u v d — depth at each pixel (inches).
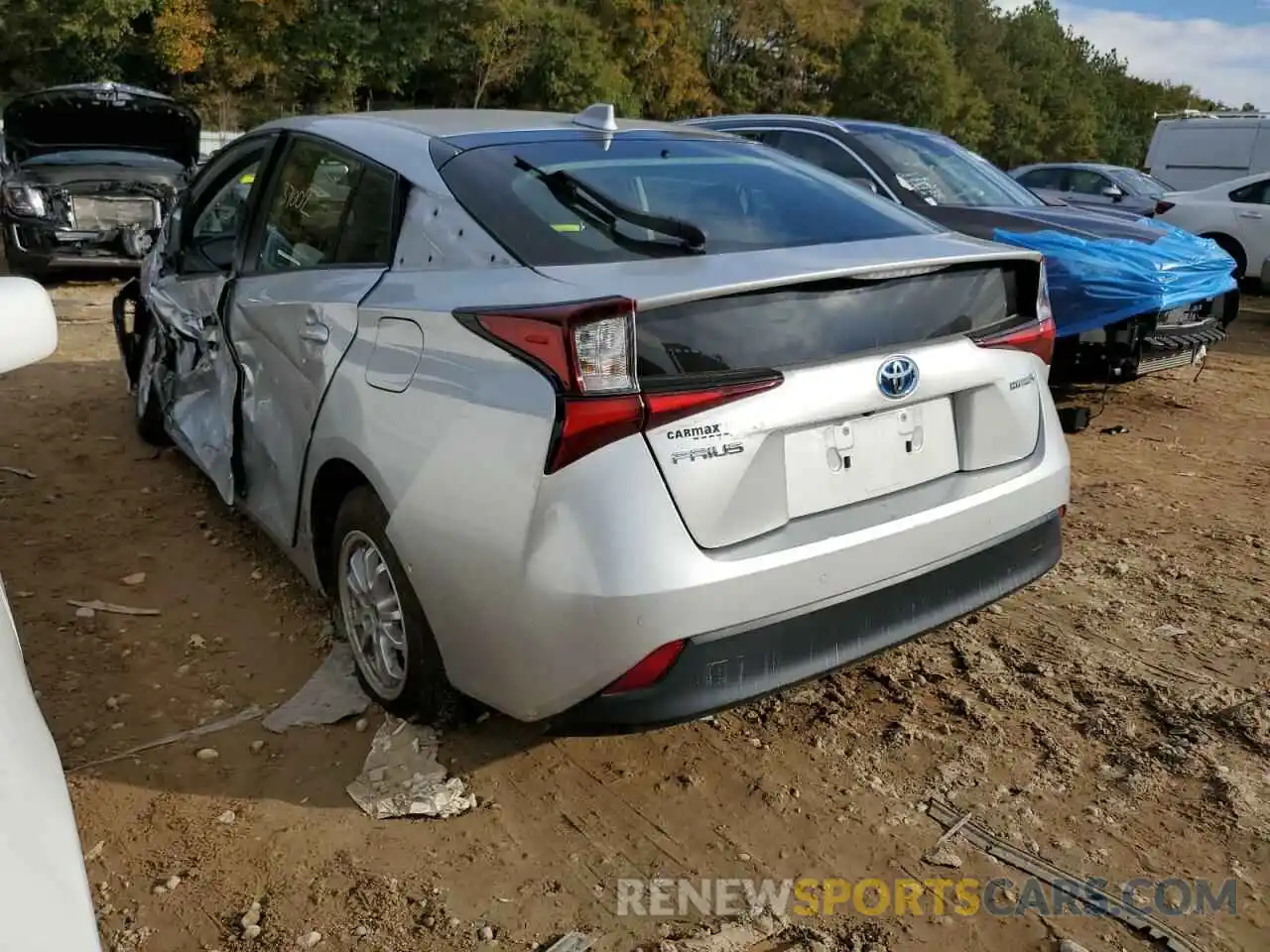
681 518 88.4
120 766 110.5
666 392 87.6
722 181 123.9
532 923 90.6
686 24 1724.9
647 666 88.0
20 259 377.7
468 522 94.0
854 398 96.9
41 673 127.6
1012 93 2603.3
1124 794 108.1
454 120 132.0
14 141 414.0
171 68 1214.9
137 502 181.6
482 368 94.0
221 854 98.1
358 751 113.6
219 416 153.7
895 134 282.0
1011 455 112.9
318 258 129.1
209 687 125.9
